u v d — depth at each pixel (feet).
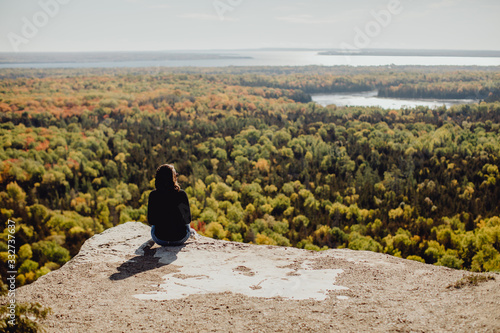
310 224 270.46
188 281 17.26
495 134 449.48
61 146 441.27
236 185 349.41
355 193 344.08
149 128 573.74
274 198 320.70
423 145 433.07
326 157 428.56
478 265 178.81
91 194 330.13
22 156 400.47
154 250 21.52
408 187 334.65
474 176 353.51
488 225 241.96
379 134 491.72
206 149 469.57
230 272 18.48
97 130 520.83
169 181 21.42
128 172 408.67
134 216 274.16
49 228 254.47
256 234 237.04
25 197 311.06
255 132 543.39
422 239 235.20
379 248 213.25
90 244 22.18
